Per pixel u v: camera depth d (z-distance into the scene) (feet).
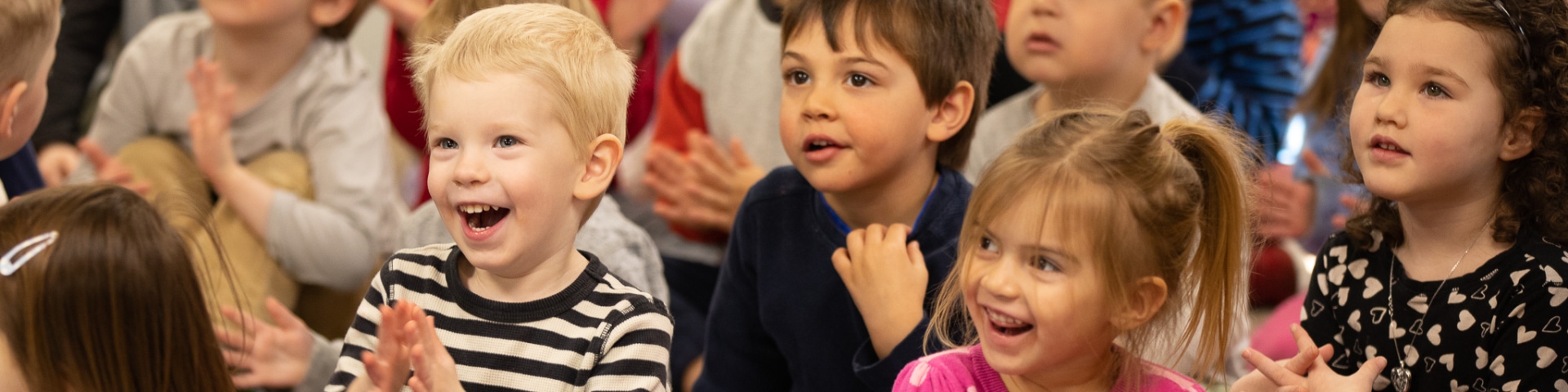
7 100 4.82
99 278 3.53
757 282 5.58
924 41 4.84
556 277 3.94
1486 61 4.15
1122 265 3.76
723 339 5.82
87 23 9.24
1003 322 3.83
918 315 4.83
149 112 7.49
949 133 5.11
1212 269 4.07
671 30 11.13
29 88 5.00
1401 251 4.69
